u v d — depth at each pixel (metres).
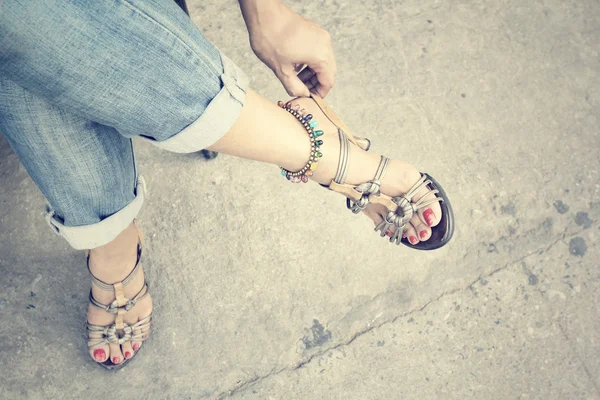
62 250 1.76
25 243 1.75
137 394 1.62
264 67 2.00
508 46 2.09
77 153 1.13
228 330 1.68
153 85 0.89
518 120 1.96
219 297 1.71
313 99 1.27
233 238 1.77
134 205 1.31
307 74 1.32
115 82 0.87
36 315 1.68
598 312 1.74
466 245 1.79
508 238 1.81
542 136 1.95
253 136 1.06
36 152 1.12
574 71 2.06
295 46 1.18
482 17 2.13
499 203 1.85
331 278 1.74
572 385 1.66
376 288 1.74
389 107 1.95
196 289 1.72
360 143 1.45
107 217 1.27
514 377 1.66
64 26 0.80
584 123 1.97
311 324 1.69
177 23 0.89
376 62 2.02
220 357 1.66
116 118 0.92
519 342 1.70
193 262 1.74
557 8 2.16
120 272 1.53
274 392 1.63
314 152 1.16
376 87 1.98
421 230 1.45
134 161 1.29
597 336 1.71
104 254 1.45
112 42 0.84
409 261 1.77
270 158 1.13
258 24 1.17
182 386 1.63
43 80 0.85
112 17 0.82
